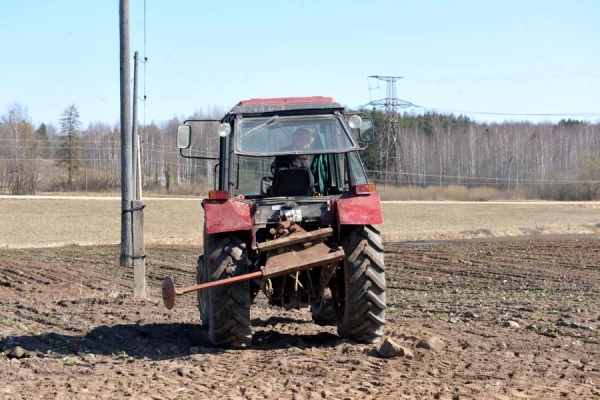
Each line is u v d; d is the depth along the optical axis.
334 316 9.89
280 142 8.73
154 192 68.06
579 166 85.00
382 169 72.44
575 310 10.90
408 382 6.52
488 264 19.20
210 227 8.02
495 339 8.60
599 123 110.00
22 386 6.58
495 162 91.81
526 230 35.16
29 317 11.00
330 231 8.00
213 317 8.14
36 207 46.59
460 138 96.88
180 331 9.78
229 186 8.61
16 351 8.05
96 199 51.50
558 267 18.44
